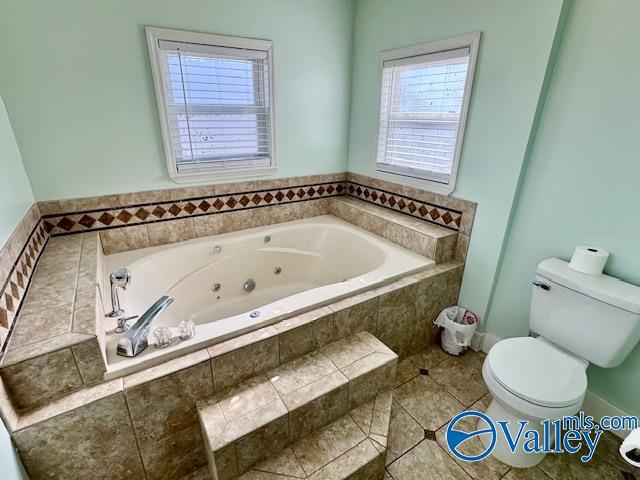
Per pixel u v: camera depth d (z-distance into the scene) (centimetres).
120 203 212
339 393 147
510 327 207
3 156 152
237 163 246
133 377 124
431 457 156
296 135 267
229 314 239
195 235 244
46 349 110
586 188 160
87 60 181
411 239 230
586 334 155
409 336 212
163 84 203
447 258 224
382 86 251
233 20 214
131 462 132
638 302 136
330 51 261
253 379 149
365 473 135
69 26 173
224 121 233
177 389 131
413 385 197
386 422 150
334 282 270
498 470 150
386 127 260
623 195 148
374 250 243
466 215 212
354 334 181
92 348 117
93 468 124
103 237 212
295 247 274
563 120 162
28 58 168
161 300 149
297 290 269
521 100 172
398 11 227
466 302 226
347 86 280
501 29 173
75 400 115
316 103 268
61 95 180
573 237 169
